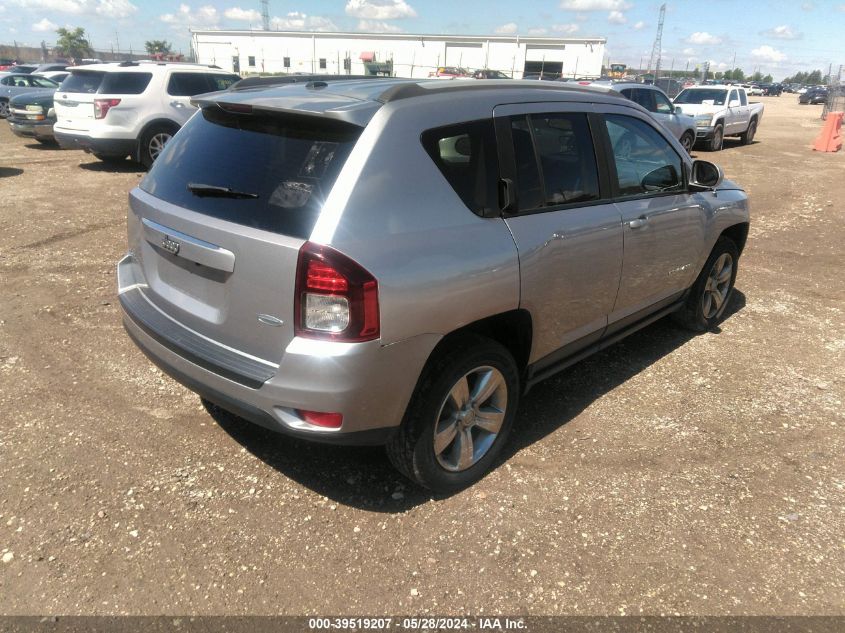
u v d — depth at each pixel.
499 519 2.88
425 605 2.41
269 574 2.52
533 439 3.53
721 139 17.47
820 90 49.59
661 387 4.19
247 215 2.56
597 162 3.57
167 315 2.99
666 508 2.99
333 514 2.87
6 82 19.55
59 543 2.62
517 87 3.27
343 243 2.37
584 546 2.73
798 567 2.65
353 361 2.40
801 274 6.77
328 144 2.57
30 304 5.09
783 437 3.62
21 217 7.82
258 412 2.56
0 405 3.62
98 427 3.45
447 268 2.63
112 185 10.12
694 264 4.57
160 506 2.87
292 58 59.94
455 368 2.79
